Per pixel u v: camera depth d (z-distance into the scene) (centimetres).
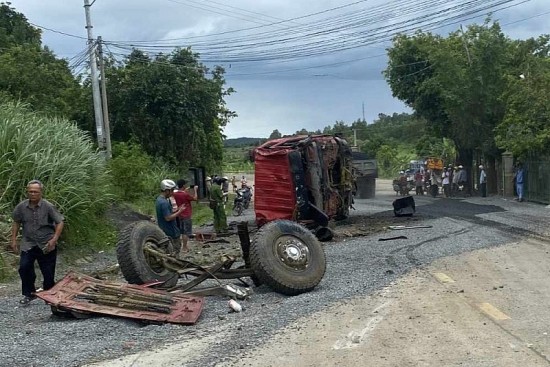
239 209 3091
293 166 1888
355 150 3747
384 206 3061
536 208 2644
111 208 2097
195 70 3806
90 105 3441
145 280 1055
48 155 1599
